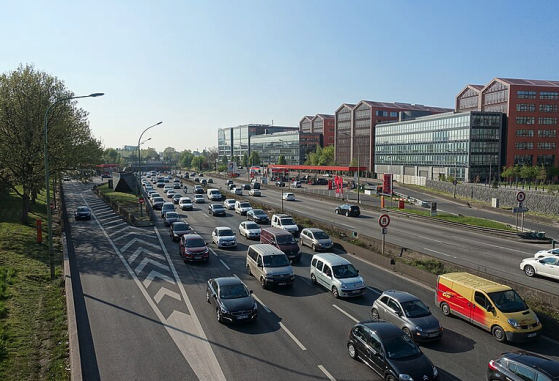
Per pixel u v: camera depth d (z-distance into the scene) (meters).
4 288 19.81
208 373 13.18
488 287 16.80
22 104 38.50
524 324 15.25
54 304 18.92
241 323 17.27
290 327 16.95
